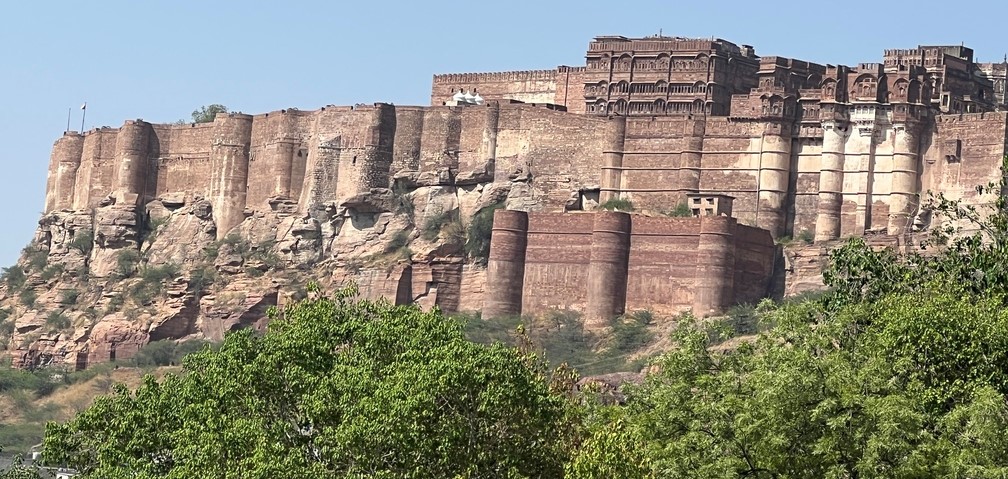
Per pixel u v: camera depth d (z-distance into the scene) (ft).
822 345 255.91
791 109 568.41
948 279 276.21
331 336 285.43
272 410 276.21
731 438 241.35
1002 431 232.73
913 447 233.35
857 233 554.87
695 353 261.65
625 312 553.64
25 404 597.11
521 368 264.93
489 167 599.57
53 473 309.83
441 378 255.09
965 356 250.16
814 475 236.84
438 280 592.19
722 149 570.46
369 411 253.03
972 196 539.70
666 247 550.77
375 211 610.24
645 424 255.29
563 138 589.32
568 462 256.93
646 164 577.43
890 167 555.69
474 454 256.93
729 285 543.39
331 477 251.19
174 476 261.03
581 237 561.84
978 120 543.39
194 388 287.28
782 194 563.89
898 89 559.38
